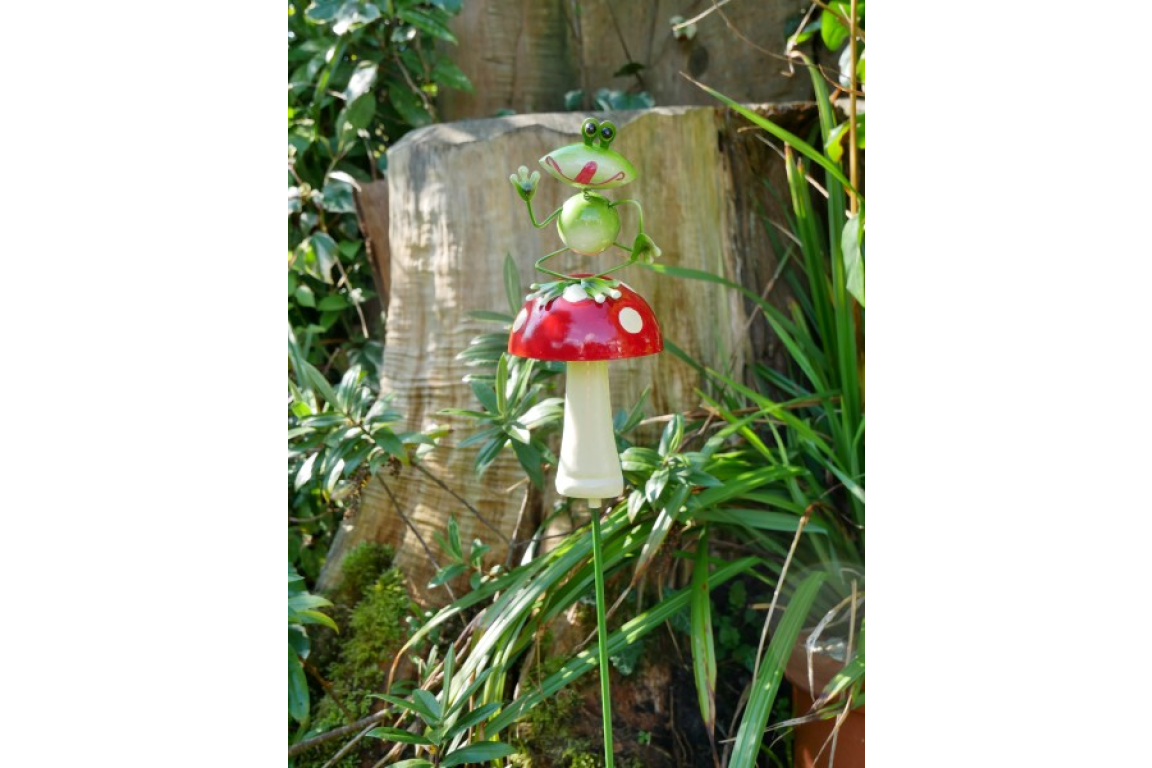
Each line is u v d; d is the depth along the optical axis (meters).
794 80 2.24
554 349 1.23
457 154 1.89
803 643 1.61
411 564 1.92
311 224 2.44
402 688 1.77
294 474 1.99
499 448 1.67
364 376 1.88
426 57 2.46
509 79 2.48
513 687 1.78
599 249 1.29
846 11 1.81
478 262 1.90
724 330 1.94
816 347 1.97
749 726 1.46
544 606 1.65
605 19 2.43
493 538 1.88
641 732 1.72
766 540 1.75
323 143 2.56
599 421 1.32
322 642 1.90
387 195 2.34
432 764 1.45
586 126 1.26
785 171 2.09
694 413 1.86
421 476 1.95
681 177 1.90
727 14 2.28
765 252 2.06
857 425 1.81
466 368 1.91
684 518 1.65
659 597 1.79
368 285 2.61
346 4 2.29
